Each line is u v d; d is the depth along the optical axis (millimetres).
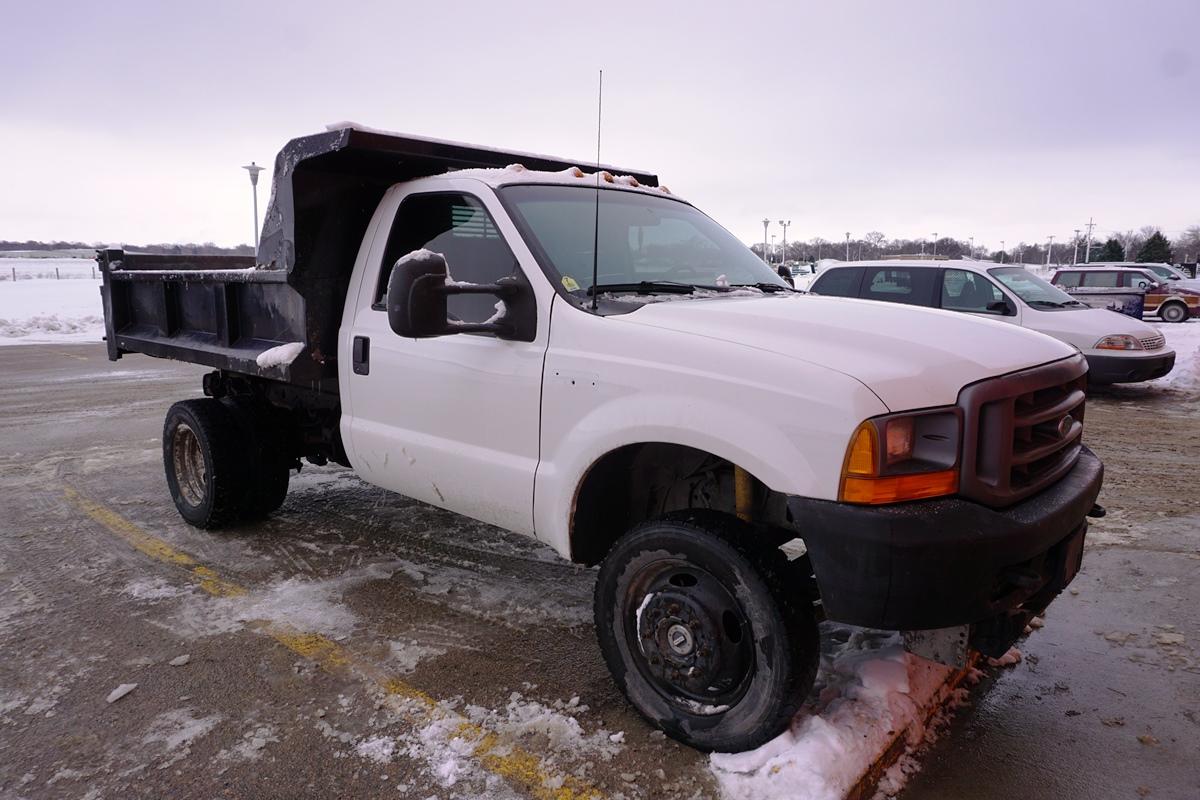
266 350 4480
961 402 2514
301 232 4066
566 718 3086
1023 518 2525
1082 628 3918
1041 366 2838
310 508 5773
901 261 11555
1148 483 6410
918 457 2508
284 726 3059
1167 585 4398
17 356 16203
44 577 4523
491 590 4328
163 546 5012
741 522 2811
